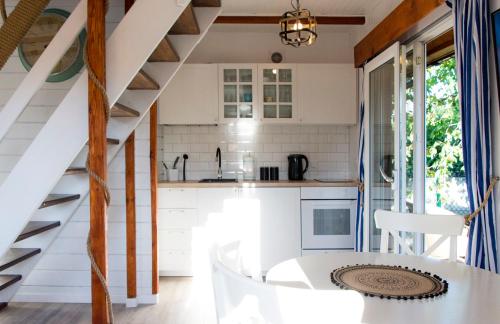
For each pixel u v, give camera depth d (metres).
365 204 3.71
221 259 1.38
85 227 3.35
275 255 3.98
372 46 3.54
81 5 2.10
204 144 4.53
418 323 1.07
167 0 1.95
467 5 2.17
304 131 4.57
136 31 1.95
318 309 0.94
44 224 2.73
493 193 2.07
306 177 4.57
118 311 3.13
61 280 3.36
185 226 3.96
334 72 4.25
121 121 2.87
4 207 2.00
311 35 2.66
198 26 2.55
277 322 0.96
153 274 3.31
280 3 3.71
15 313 3.09
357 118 4.26
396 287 1.36
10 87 3.28
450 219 2.03
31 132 3.29
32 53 3.27
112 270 3.37
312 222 4.00
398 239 2.16
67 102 2.00
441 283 1.40
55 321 2.95
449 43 3.54
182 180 4.43
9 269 2.94
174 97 4.18
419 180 3.16
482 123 2.07
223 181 4.30
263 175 4.48
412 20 2.76
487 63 2.06
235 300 1.05
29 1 1.87
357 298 0.94
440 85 4.97
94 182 1.87
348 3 3.73
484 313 1.14
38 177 2.00
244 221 3.96
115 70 1.94
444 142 4.94
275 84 4.23
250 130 4.55
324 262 1.69
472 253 2.12
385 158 3.49
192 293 3.53
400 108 3.13
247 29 4.42
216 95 4.19
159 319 2.97
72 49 3.25
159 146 4.34
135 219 3.25
